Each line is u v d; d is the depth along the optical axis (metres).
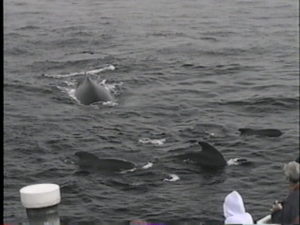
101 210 11.02
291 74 21.72
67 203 11.29
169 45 26.16
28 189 4.70
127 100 18.81
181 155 13.63
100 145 14.67
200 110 17.80
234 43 26.61
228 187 11.93
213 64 23.48
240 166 13.02
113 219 10.67
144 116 17.14
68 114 17.05
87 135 15.33
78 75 21.55
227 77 21.64
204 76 21.86
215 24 29.98
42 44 25.09
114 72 22.25
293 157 13.54
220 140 14.91
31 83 20.09
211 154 13.23
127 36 27.14
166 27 29.09
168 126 16.20
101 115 17.17
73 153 13.93
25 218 10.41
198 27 29.42
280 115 17.22
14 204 11.10
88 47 25.33
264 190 11.73
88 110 17.58
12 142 14.52
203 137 15.20
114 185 12.10
